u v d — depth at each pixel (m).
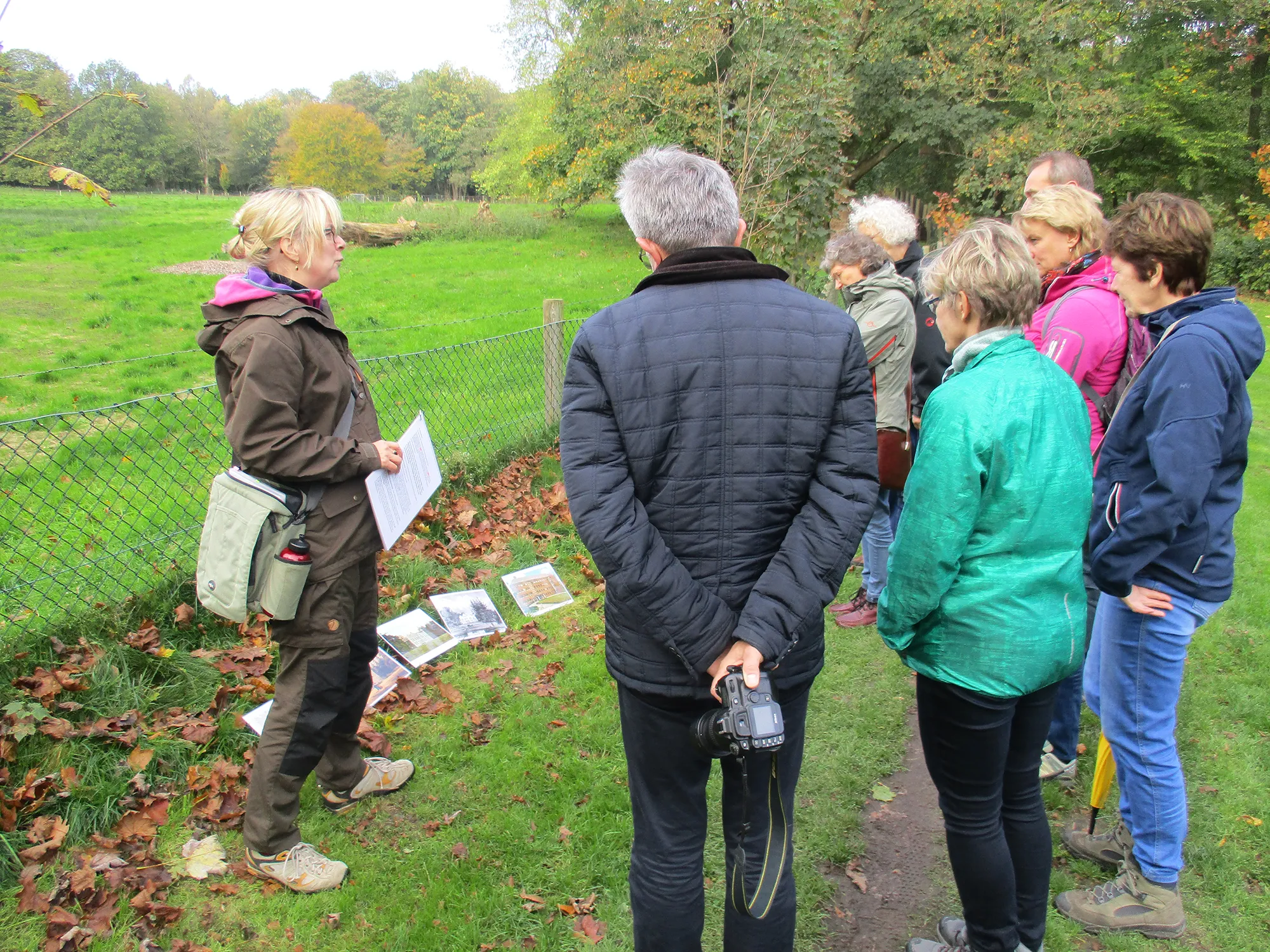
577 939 2.35
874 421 1.73
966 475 1.76
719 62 11.80
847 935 2.43
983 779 1.96
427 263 18.27
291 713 2.38
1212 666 3.79
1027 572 1.84
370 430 2.44
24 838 2.54
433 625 3.87
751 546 1.71
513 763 3.07
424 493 2.60
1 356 8.99
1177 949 2.33
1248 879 2.58
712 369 1.62
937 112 18.50
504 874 2.57
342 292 13.97
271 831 2.43
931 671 1.93
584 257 19.81
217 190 77.81
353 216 25.83
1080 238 2.62
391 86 111.12
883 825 2.89
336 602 2.33
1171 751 2.29
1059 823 2.84
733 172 8.82
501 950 2.32
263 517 2.18
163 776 2.87
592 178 21.75
